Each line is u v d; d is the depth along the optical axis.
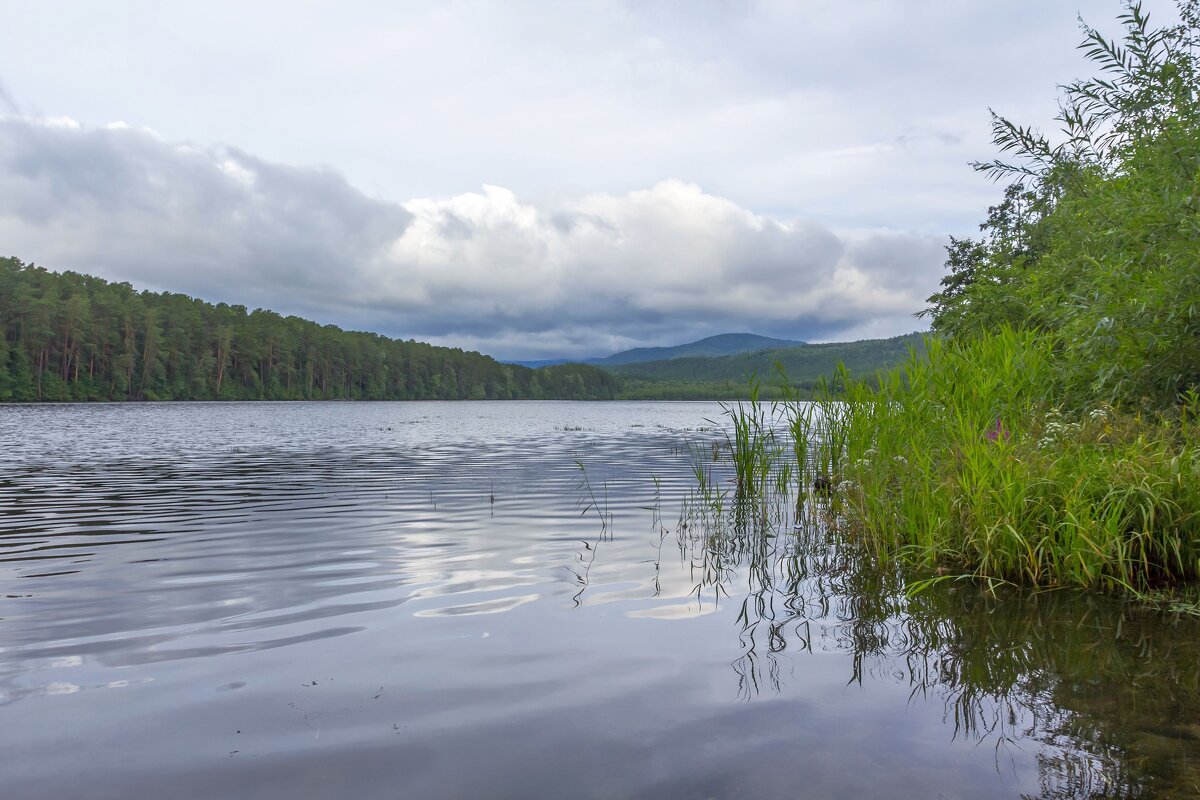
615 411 74.31
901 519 6.06
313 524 7.70
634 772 2.44
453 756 2.57
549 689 3.20
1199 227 5.70
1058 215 8.58
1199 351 5.86
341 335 159.88
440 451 18.88
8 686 3.27
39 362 93.25
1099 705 2.95
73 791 2.35
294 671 3.45
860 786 2.32
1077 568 4.84
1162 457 5.18
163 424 35.59
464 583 5.16
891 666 3.44
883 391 7.26
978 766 2.45
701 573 5.45
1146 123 6.64
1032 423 6.79
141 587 5.07
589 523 7.75
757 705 3.00
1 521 7.94
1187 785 2.31
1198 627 3.95
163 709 3.01
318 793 2.32
